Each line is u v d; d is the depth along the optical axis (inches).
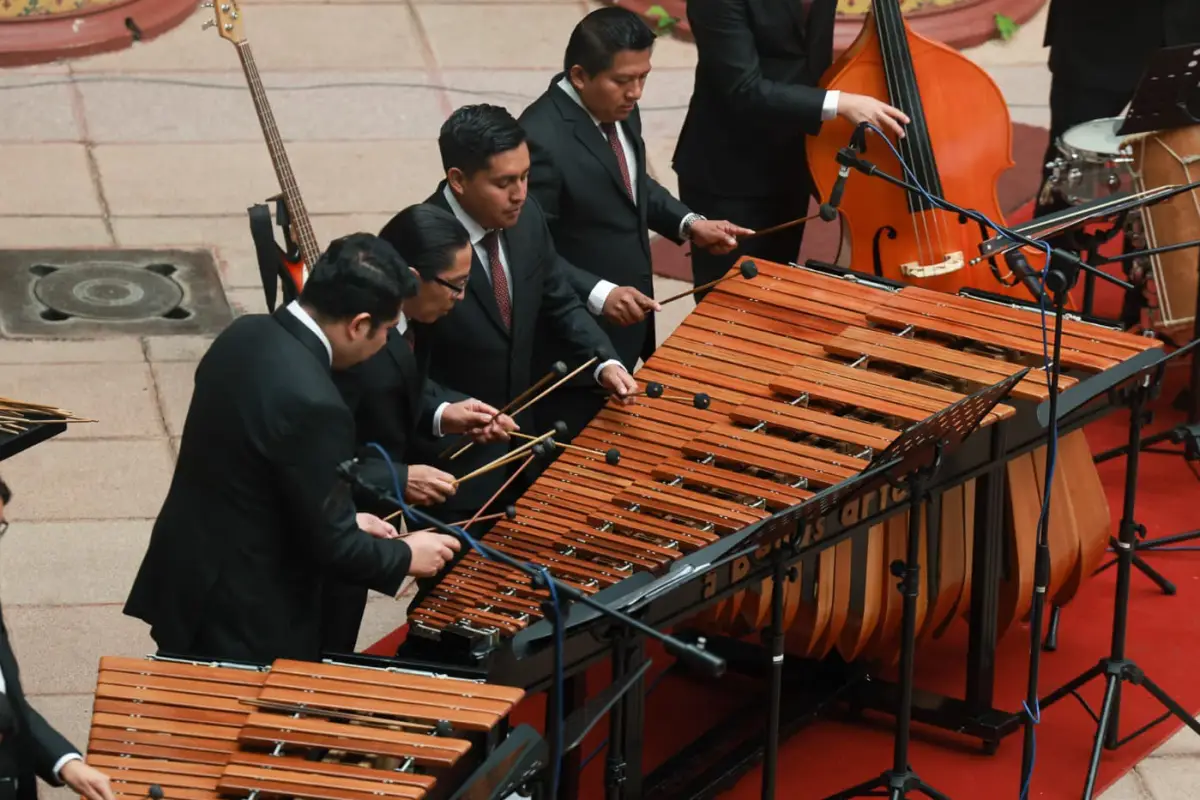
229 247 962.7
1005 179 1053.8
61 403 816.3
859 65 731.4
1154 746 638.5
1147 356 601.9
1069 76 862.5
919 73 730.8
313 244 735.1
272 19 1222.9
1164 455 816.3
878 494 567.5
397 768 431.5
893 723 650.2
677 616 522.9
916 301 634.8
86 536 732.7
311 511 482.9
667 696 661.9
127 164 1038.4
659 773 603.5
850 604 601.0
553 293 624.7
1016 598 635.5
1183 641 695.7
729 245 684.1
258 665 455.2
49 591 699.4
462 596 490.3
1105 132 826.2
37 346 860.0
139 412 816.3
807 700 637.9
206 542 494.3
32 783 434.9
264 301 918.4
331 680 443.5
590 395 642.2
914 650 611.5
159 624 504.7
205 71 1147.9
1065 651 689.6
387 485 525.3
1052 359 589.9
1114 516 764.0
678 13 1222.9
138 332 879.7
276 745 425.7
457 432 569.9
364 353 493.7
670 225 689.6
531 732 443.5
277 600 499.2
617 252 664.4
